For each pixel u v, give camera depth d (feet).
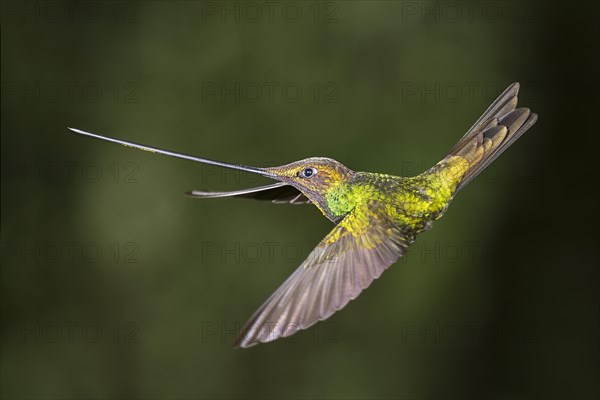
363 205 14.73
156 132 36.52
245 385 35.45
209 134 36.40
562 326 37.11
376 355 35.78
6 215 35.73
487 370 36.27
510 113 16.40
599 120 37.65
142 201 36.04
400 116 36.42
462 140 16.33
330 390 35.40
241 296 35.53
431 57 37.29
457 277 36.29
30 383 34.45
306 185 15.08
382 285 36.09
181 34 37.70
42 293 35.32
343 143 35.99
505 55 37.81
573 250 37.65
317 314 12.51
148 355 35.27
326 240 13.91
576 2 38.04
